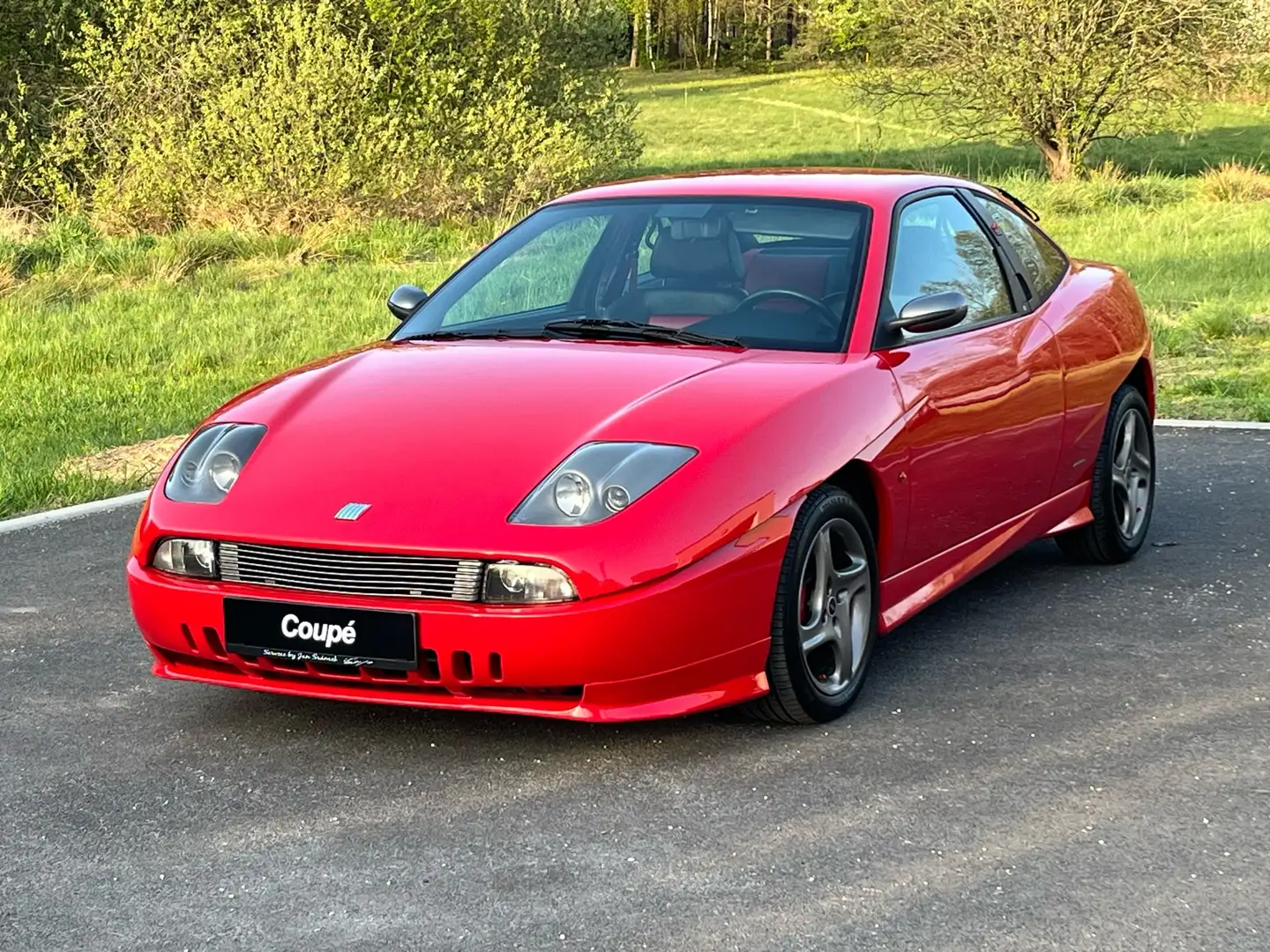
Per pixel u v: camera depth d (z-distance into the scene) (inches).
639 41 3553.2
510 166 767.1
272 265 566.9
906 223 172.9
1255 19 989.2
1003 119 1040.8
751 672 135.6
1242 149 1222.3
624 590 125.7
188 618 136.6
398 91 807.7
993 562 176.7
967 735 140.0
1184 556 205.6
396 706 150.8
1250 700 148.3
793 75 2800.2
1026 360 177.9
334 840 120.0
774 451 135.7
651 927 103.5
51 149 756.6
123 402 338.3
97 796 130.4
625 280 171.5
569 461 131.9
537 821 122.6
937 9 1024.2
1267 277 484.4
